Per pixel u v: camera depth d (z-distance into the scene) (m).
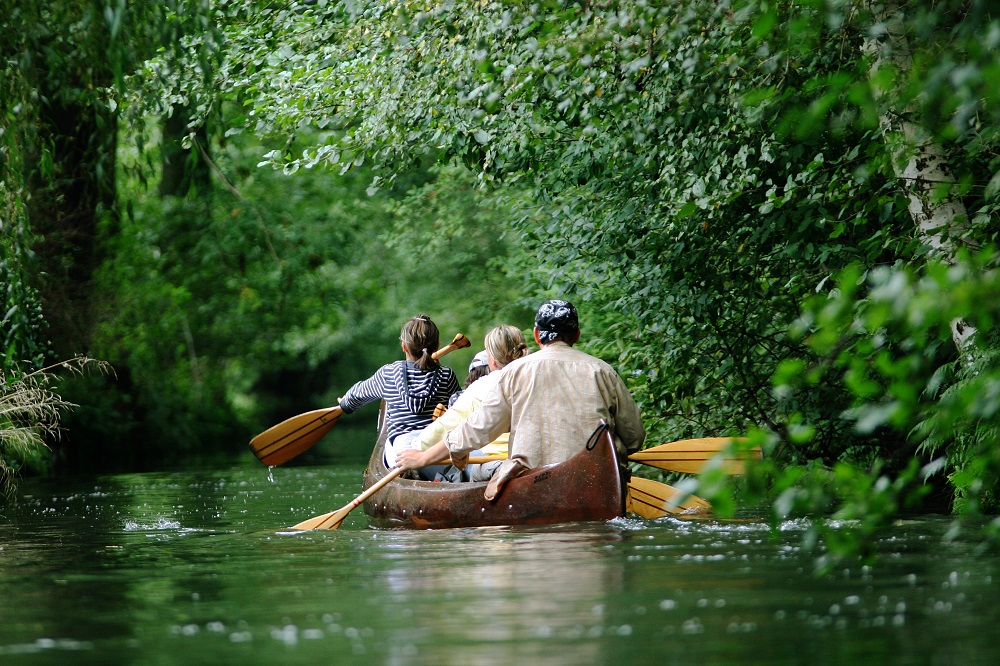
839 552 11.73
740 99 22.86
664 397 31.84
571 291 32.00
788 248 27.02
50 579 16.97
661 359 32.28
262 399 117.94
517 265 43.00
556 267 31.56
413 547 19.42
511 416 23.14
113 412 63.22
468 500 23.00
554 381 23.06
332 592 14.93
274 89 35.22
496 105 25.83
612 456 22.08
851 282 11.02
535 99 26.83
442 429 24.09
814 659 10.86
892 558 16.64
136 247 69.31
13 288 24.98
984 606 13.02
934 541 18.42
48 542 22.36
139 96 24.56
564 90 25.72
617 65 24.11
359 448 70.38
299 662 11.12
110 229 64.88
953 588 14.12
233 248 74.25
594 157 29.02
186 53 22.91
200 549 20.36
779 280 29.94
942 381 22.55
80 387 61.53
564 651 11.26
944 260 21.14
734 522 21.67
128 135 25.39
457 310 83.56
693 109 24.88
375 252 83.94
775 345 31.33
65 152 42.38
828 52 22.39
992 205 20.42
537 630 12.20
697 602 13.52
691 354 31.03
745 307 30.28
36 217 57.19
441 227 59.16
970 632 11.79
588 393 23.02
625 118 25.39
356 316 104.56
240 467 51.81
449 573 16.20
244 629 12.73
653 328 31.86
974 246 21.34
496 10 24.33
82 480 44.00
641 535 19.84
